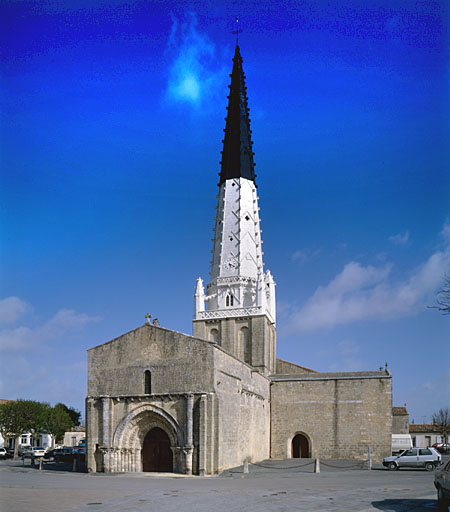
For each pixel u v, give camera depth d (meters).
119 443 52.06
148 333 53.56
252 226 78.06
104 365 54.41
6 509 25.14
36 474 49.25
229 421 53.03
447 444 108.38
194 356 51.22
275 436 69.12
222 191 79.94
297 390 69.81
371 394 67.38
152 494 31.08
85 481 40.31
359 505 26.88
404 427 100.50
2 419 85.69
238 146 80.56
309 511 24.94
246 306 74.50
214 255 78.25
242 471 50.66
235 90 83.56
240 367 58.06
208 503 27.42
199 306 75.06
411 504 27.23
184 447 48.94
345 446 66.88
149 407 51.56
